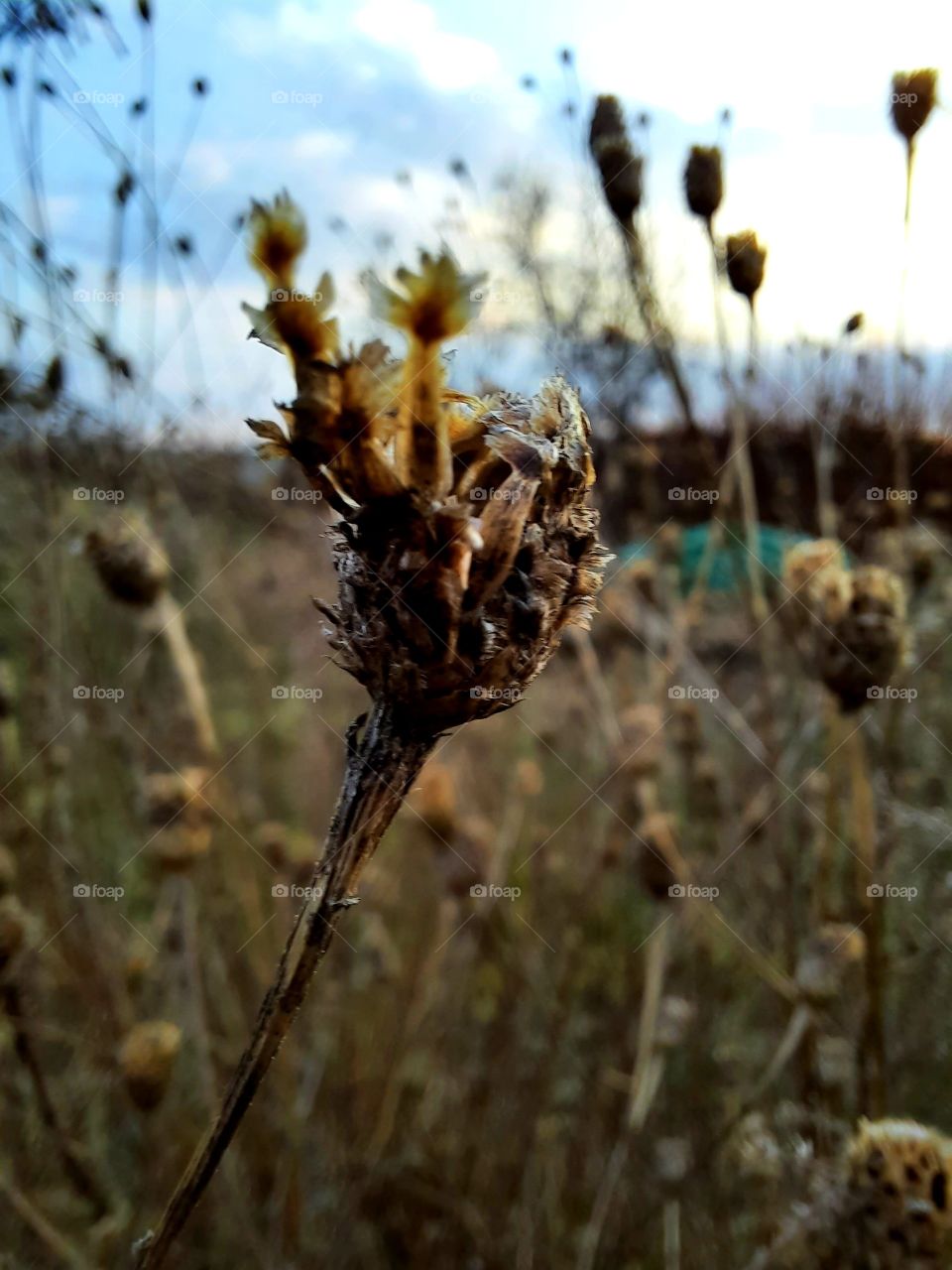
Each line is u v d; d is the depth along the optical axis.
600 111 0.16
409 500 0.06
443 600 0.06
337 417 0.06
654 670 0.22
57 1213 0.17
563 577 0.06
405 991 0.22
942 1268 0.11
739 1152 0.18
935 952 0.19
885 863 0.16
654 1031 0.19
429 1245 0.18
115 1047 0.17
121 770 0.23
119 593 0.18
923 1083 0.18
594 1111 0.20
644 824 0.19
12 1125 0.17
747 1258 0.16
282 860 0.21
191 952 0.17
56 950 0.19
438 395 0.06
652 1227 0.19
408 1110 0.20
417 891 0.25
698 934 0.22
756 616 0.18
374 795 0.06
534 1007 0.22
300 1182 0.18
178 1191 0.06
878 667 0.14
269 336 0.06
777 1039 0.19
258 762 0.31
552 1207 0.19
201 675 0.30
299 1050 0.21
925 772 0.22
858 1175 0.11
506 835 0.22
